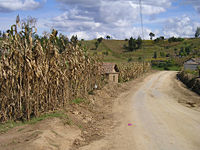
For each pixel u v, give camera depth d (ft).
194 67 179.93
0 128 22.08
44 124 23.29
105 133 26.17
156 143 22.56
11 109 25.48
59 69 33.71
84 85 49.75
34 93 27.35
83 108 37.52
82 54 48.37
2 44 25.53
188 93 67.87
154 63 267.59
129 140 23.54
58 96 35.24
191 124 30.37
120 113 38.50
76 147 20.57
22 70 26.58
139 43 439.63
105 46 446.19
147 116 35.81
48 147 18.02
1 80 25.29
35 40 29.07
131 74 123.65
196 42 421.18
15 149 16.56
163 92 70.90
